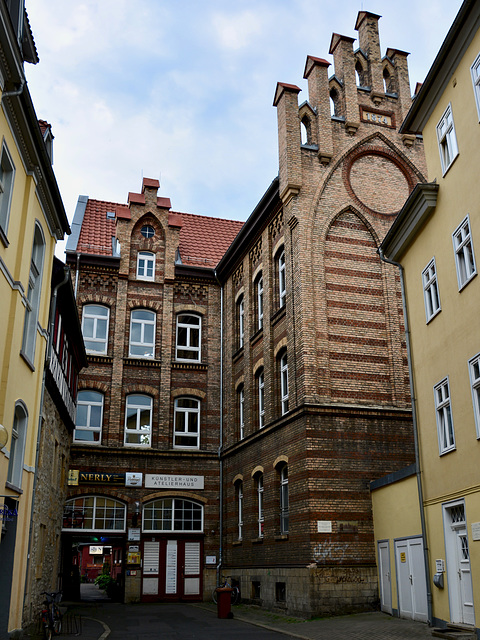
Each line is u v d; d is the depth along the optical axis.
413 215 17.19
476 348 13.98
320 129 24.45
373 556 20.11
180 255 33.91
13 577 14.48
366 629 15.84
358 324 22.53
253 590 24.31
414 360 17.64
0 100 12.70
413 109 17.34
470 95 14.64
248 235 28.27
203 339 31.91
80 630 16.55
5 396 13.39
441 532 15.36
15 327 14.09
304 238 22.91
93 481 28.06
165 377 30.55
